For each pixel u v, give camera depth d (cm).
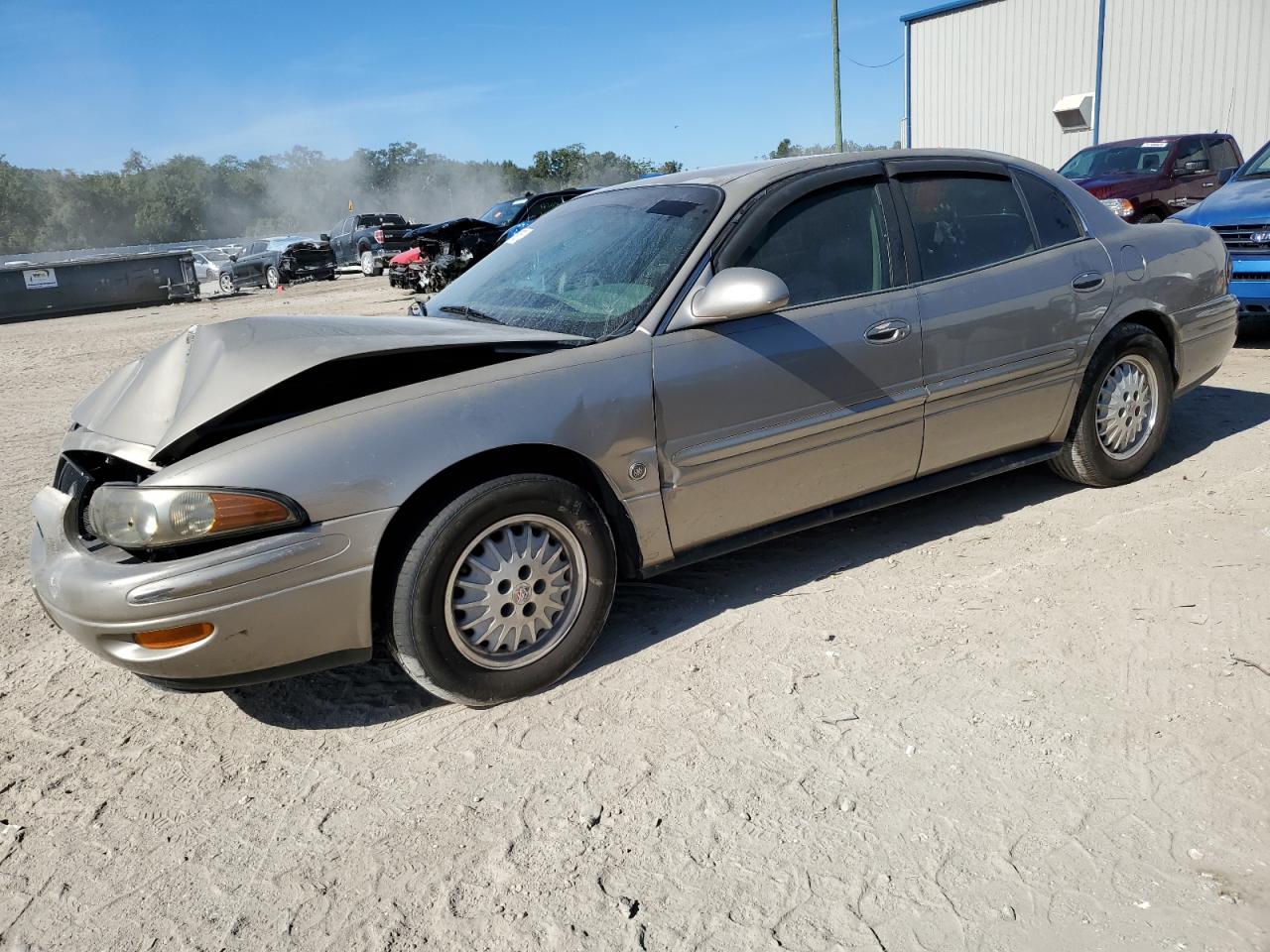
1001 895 212
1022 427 414
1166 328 455
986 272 392
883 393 363
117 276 2425
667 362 320
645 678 316
